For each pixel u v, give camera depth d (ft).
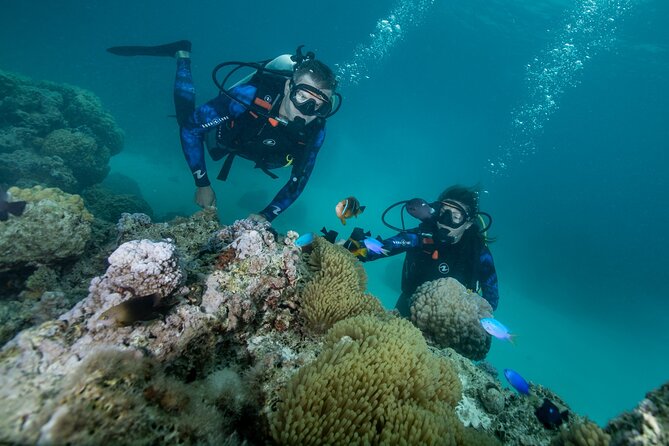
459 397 7.39
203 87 96.68
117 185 43.47
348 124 136.26
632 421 4.98
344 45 143.13
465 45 101.04
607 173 153.07
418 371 6.63
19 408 3.74
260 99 13.47
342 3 112.37
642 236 113.09
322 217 71.26
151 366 4.75
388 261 53.26
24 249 8.39
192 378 5.60
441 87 137.39
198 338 5.75
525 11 72.79
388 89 157.58
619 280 85.61
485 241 17.29
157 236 9.77
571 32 74.59
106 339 4.88
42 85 36.65
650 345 59.26
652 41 67.87
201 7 133.69
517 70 103.09
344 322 7.46
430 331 12.37
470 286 16.51
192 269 7.41
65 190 27.22
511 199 141.79
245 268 7.38
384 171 132.57
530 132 145.69
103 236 11.41
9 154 26.40
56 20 105.91
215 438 4.56
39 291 8.39
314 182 93.50
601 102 106.93
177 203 53.93
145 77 90.74
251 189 66.39
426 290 13.12
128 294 5.36
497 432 7.84
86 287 8.80
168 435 4.11
